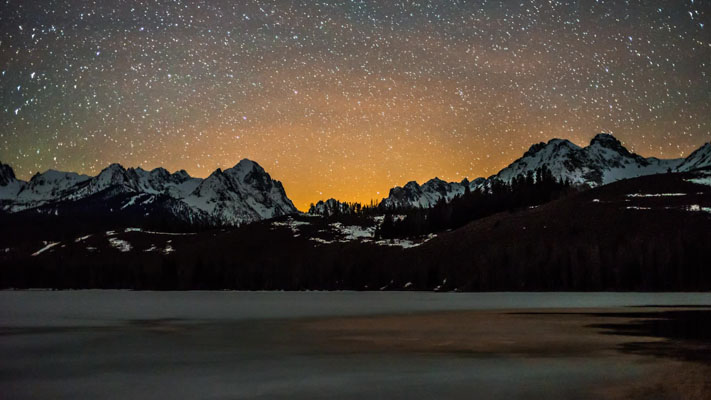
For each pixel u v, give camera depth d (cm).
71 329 5341
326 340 4397
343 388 2655
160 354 3716
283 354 3684
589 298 10012
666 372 2944
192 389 2658
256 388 2666
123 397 2516
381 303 9350
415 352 3731
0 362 3434
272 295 13288
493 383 2731
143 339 4525
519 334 4644
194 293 15000
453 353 3669
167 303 9850
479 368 3123
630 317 6044
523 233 17550
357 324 5672
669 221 16088
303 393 2562
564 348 3819
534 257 14962
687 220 16012
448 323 5659
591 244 15225
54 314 7256
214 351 3838
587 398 2422
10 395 2578
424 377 2895
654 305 7981
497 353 3647
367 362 3353
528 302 9156
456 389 2612
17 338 4634
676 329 4866
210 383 2786
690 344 3941
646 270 13075
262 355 3650
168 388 2683
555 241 16250
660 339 4209
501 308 7800
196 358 3541
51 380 2894
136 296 13100
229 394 2553
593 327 5084
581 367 3108
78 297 12619
